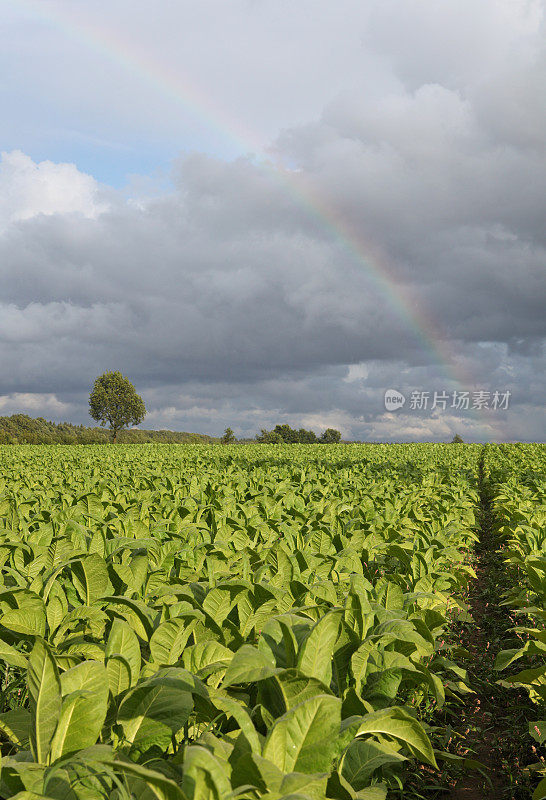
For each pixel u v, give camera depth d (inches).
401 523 329.1
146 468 665.0
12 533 238.2
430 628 200.4
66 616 157.9
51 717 98.1
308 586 172.9
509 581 365.7
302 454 1179.9
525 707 212.7
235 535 251.8
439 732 195.0
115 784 95.2
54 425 4471.0
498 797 170.9
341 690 138.9
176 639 132.9
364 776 116.8
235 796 81.4
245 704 127.3
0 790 92.8
